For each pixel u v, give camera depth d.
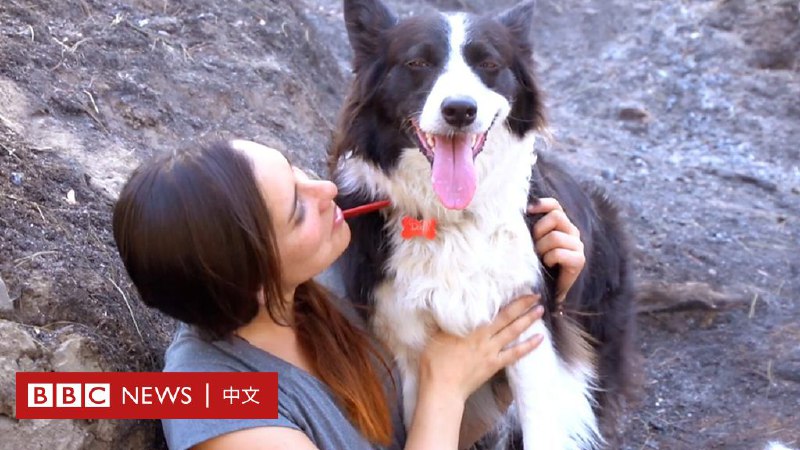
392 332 1.23
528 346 1.21
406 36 1.25
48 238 1.19
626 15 3.74
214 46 2.07
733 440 1.80
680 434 1.84
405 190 1.22
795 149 3.08
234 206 0.94
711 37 3.57
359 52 1.31
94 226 1.28
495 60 1.24
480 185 1.21
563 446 1.25
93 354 1.07
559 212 1.27
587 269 1.43
